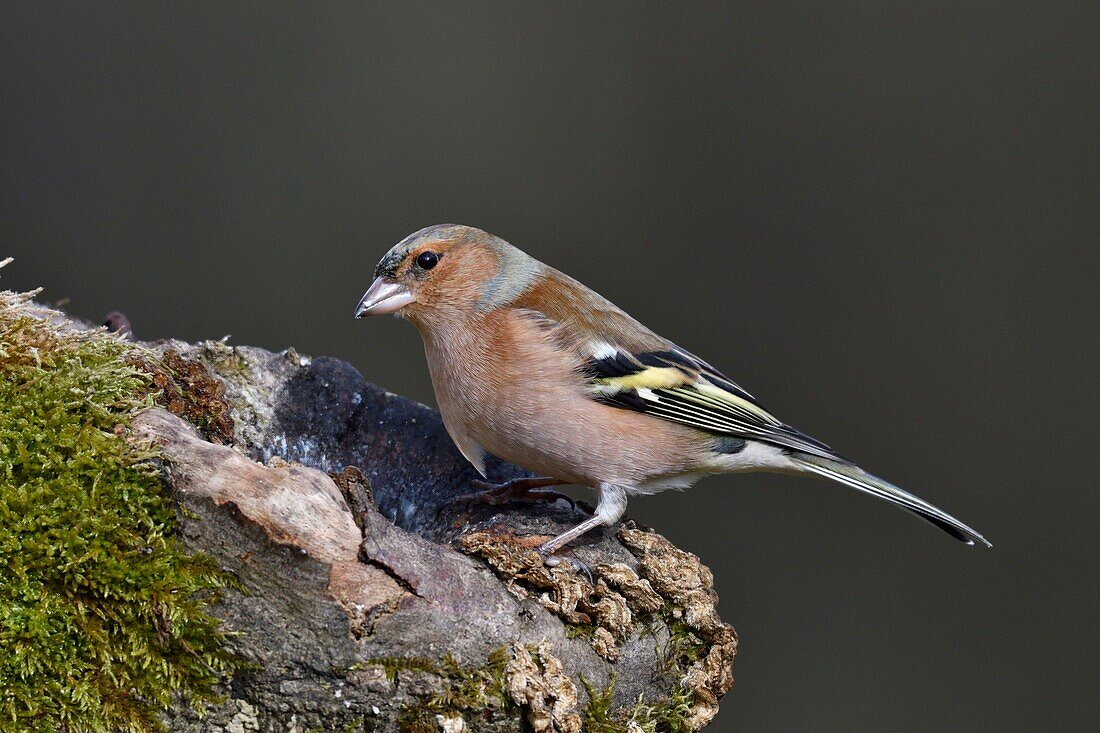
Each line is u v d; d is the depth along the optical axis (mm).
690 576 7340
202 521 5727
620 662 6797
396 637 5879
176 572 5711
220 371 8172
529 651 6246
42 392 5828
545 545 7227
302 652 5766
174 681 5695
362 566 5844
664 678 7164
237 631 5719
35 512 5594
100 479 5699
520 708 6125
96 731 5602
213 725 5797
